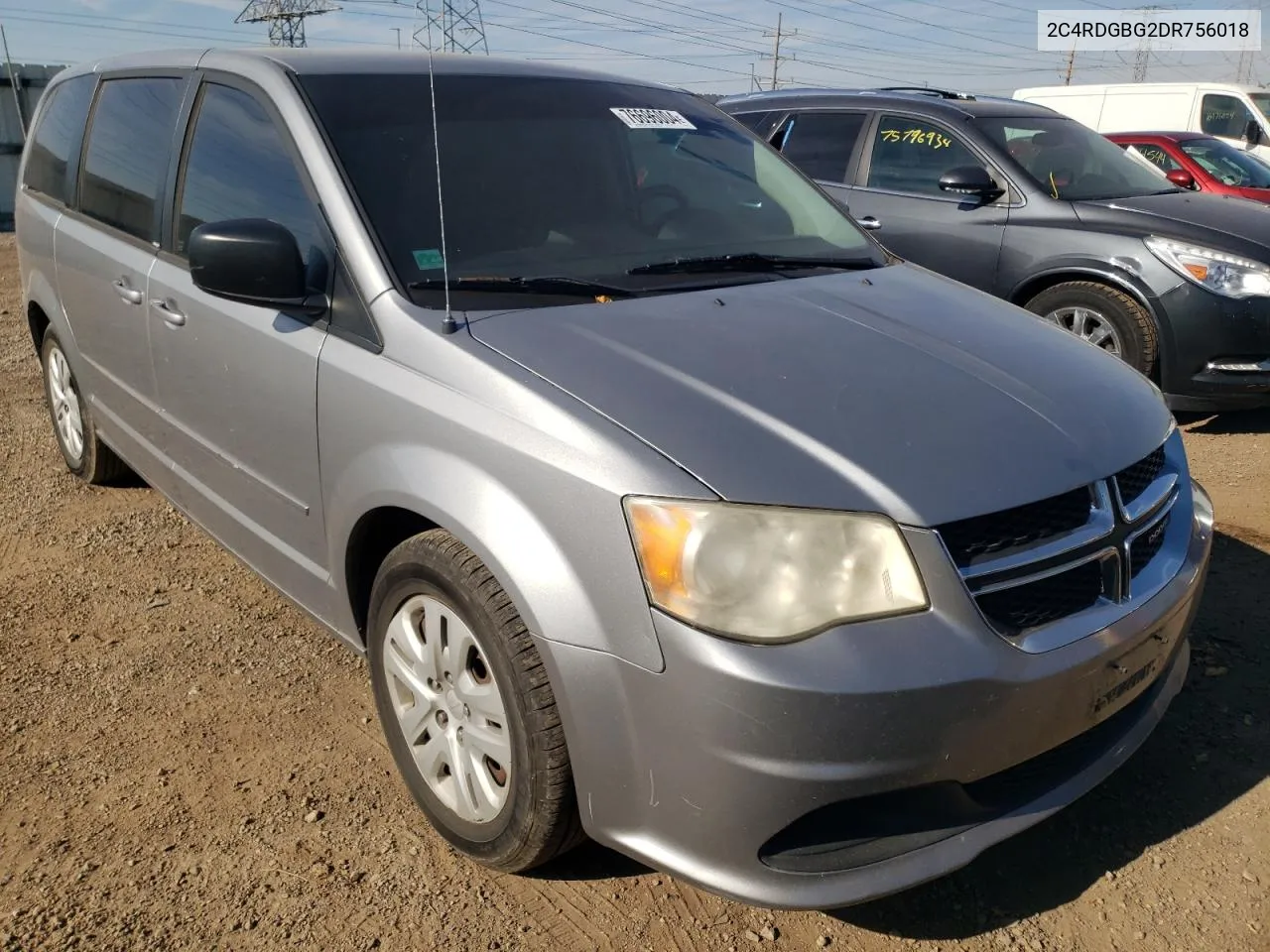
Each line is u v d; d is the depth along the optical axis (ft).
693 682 6.13
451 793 8.01
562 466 6.68
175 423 11.17
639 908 7.57
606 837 6.84
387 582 8.06
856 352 7.89
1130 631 7.06
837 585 6.20
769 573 6.17
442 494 7.23
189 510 11.66
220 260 8.30
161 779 8.91
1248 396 17.48
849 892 6.38
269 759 9.21
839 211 11.87
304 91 9.38
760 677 5.98
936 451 6.73
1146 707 8.04
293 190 9.12
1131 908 7.63
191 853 8.04
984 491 6.56
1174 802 8.77
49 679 10.46
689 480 6.37
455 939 7.26
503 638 6.91
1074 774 7.32
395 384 7.77
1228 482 15.75
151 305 10.99
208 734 9.57
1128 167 21.47
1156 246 17.56
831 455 6.57
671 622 6.20
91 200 13.12
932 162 20.71
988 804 6.93
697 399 6.96
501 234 8.95
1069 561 6.86
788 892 6.33
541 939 7.27
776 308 8.66
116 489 15.57
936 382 7.55
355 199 8.59
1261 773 9.11
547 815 7.04
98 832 8.26
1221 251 17.11
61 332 14.20
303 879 7.79
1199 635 11.27
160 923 7.36
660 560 6.26
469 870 7.91
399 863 7.98
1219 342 17.24
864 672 6.02
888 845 6.60
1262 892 7.78
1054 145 20.90
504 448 6.98
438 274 8.36
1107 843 8.30
